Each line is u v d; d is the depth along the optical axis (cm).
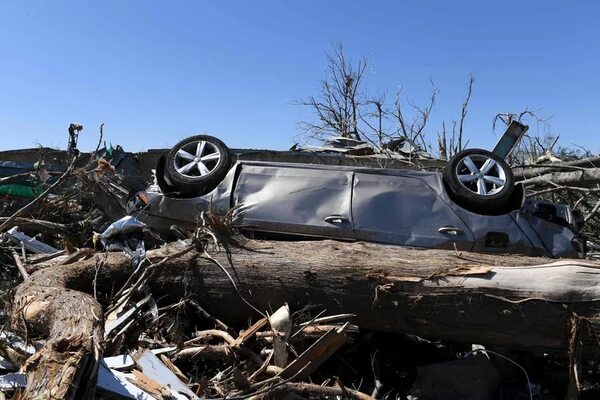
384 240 511
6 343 389
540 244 505
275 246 484
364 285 445
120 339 407
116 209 712
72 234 700
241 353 426
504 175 530
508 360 446
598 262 431
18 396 297
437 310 432
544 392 446
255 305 466
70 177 753
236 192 546
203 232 489
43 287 416
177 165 571
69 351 306
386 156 1092
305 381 428
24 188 802
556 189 848
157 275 474
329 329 420
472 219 513
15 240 605
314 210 527
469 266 439
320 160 924
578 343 406
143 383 370
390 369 472
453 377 431
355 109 1877
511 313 417
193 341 444
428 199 525
